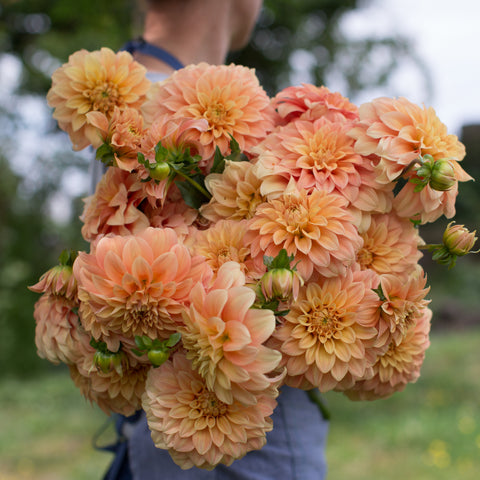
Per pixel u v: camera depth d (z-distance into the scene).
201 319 0.62
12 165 6.52
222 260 0.70
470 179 0.73
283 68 8.51
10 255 6.79
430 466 3.13
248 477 0.87
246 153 0.78
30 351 6.42
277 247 0.69
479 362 5.49
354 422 3.97
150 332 0.67
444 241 0.75
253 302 0.65
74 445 3.72
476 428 3.72
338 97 0.83
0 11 6.79
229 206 0.75
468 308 8.51
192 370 0.69
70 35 5.88
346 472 3.07
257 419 0.68
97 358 0.72
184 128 0.74
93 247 0.75
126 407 0.82
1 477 3.18
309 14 8.35
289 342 0.70
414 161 0.70
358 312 0.70
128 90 0.80
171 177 0.75
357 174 0.72
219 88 0.77
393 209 0.75
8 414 4.54
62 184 6.58
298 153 0.73
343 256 0.68
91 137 0.80
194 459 0.69
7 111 6.36
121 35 5.48
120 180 0.77
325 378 0.71
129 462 1.02
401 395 4.59
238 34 1.17
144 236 0.68
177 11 1.01
